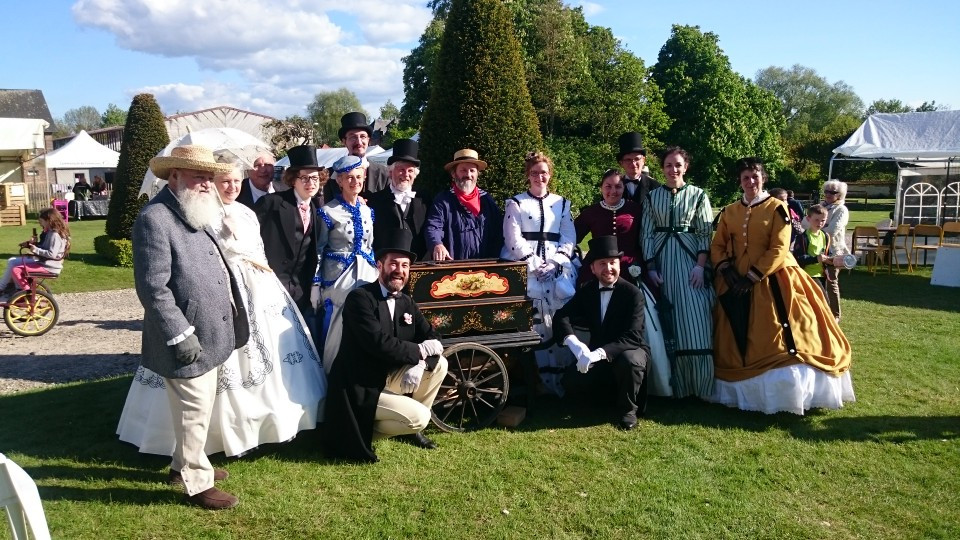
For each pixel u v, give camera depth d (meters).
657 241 5.14
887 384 5.50
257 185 5.38
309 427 4.08
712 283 5.08
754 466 3.99
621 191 5.22
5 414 4.77
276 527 3.26
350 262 4.65
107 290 11.28
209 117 38.09
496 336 4.55
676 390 4.95
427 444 4.23
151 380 3.94
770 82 63.31
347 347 4.08
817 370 4.70
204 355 3.36
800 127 59.66
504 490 3.66
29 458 3.93
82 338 7.75
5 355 6.89
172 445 3.83
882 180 35.84
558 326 4.78
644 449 4.23
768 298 4.79
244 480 3.72
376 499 3.54
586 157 15.71
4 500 2.50
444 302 4.39
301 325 4.30
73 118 90.25
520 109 5.99
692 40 28.38
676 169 5.07
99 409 4.87
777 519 3.40
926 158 13.28
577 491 3.66
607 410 4.93
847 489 3.72
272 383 3.95
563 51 15.90
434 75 6.12
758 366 4.72
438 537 3.20
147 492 3.55
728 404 4.88
